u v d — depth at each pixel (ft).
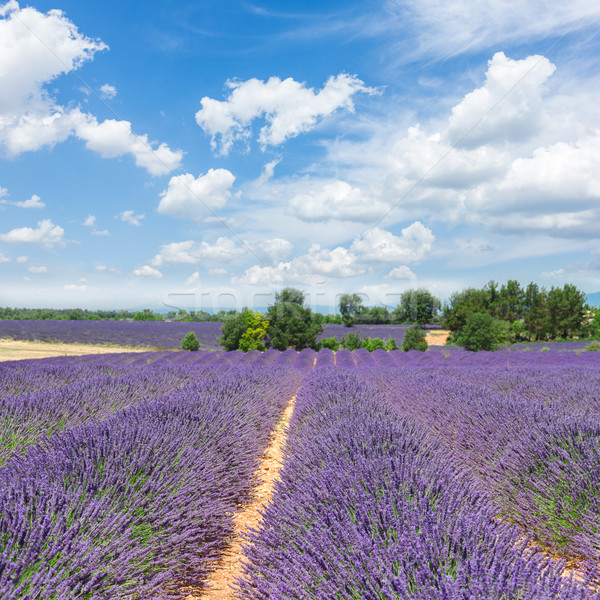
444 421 15.53
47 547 5.41
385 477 7.70
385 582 4.85
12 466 8.04
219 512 8.59
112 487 7.16
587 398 17.78
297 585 5.53
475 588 4.42
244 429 13.80
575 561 7.64
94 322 134.92
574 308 123.95
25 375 22.56
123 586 5.67
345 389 19.57
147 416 11.80
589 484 8.23
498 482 9.80
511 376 26.99
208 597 6.69
